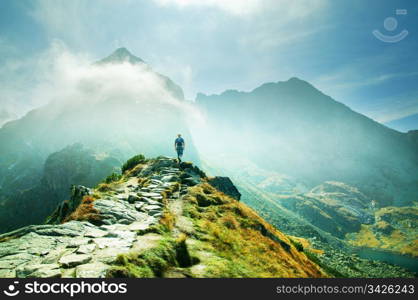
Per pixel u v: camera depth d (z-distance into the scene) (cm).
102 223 1248
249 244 1445
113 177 3259
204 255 1084
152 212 1518
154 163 3378
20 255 808
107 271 728
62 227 1109
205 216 1680
